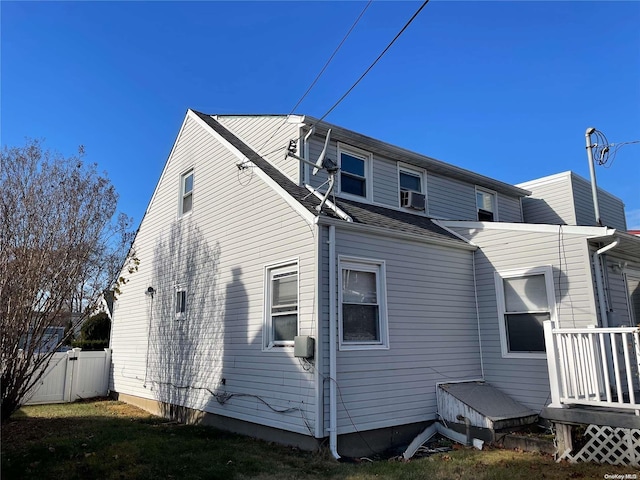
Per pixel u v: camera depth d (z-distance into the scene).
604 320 7.52
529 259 8.28
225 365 8.32
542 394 7.65
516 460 5.68
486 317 8.70
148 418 9.66
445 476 5.09
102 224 9.57
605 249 7.50
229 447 6.61
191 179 10.87
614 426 5.20
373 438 6.67
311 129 8.10
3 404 8.24
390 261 7.59
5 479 4.93
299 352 6.32
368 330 7.08
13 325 8.18
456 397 7.31
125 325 12.69
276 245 7.52
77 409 10.76
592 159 9.73
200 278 9.63
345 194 9.02
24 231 8.41
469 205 11.66
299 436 6.42
